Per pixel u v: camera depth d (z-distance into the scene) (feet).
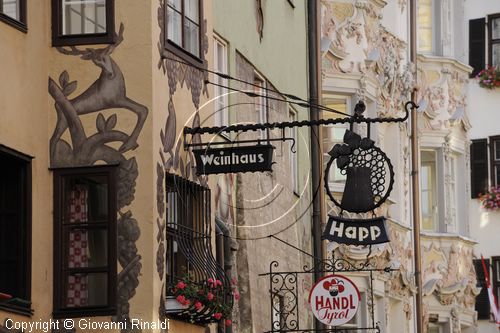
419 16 175.42
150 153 86.12
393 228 150.41
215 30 108.88
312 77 136.46
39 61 85.92
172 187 89.71
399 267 150.00
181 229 90.48
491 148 188.24
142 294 85.25
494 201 185.98
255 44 119.55
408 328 154.10
